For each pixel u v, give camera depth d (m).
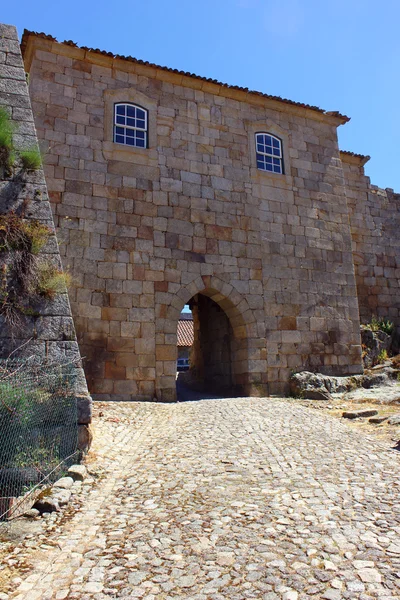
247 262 13.99
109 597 3.44
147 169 13.19
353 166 18.92
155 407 10.60
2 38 8.34
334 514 4.75
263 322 13.83
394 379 14.70
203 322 16.86
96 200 12.41
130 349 11.99
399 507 4.89
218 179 14.10
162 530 4.48
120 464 6.53
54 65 12.73
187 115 14.12
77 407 6.51
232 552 4.03
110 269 12.19
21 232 7.00
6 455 5.48
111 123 13.03
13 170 7.43
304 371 13.95
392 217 19.22
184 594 3.45
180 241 13.16
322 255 15.23
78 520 4.76
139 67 13.63
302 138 15.89
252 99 15.14
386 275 18.42
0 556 4.04
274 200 14.84
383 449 7.12
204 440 7.76
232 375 14.16
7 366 6.21
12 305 6.63
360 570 3.70
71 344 6.79
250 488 5.54
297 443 7.51
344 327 15.04
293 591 3.45
